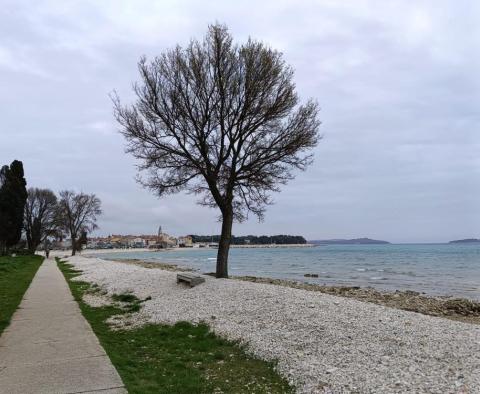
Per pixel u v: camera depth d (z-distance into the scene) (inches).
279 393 254.2
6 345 345.7
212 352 339.9
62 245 5275.6
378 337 329.4
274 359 311.6
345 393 244.4
